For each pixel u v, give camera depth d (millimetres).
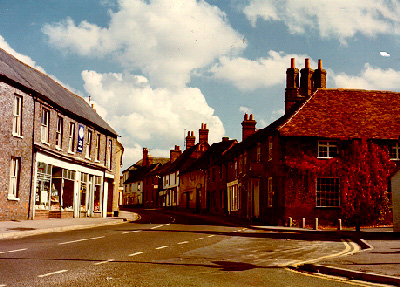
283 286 8148
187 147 73938
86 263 10180
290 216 28219
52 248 12812
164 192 78875
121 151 43094
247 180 36750
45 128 26094
